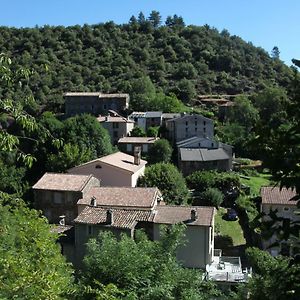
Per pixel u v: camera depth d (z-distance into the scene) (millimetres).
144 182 42594
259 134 4812
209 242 25906
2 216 11359
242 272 23109
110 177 40969
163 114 77688
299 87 4668
